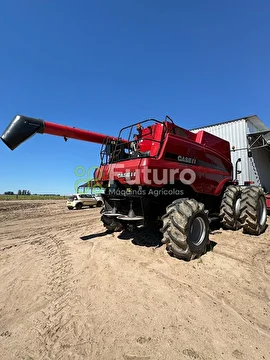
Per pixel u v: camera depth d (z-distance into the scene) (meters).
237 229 5.68
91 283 3.07
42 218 11.45
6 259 4.43
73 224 8.62
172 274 3.18
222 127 10.25
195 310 2.33
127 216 4.25
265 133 9.23
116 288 2.87
